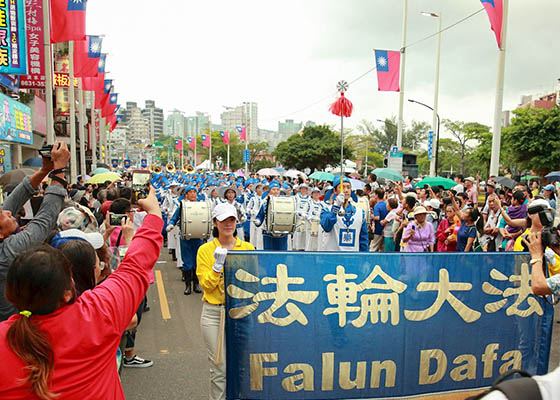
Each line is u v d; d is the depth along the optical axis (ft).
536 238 11.08
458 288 13.00
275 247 33.06
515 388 4.39
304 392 12.00
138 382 15.64
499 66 49.16
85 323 6.41
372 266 12.46
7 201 10.67
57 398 6.01
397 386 12.48
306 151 162.40
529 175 101.35
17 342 5.92
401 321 12.53
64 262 6.53
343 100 29.17
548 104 176.96
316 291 12.14
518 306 13.46
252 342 11.85
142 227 7.92
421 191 39.29
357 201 31.24
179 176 86.94
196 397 14.62
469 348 13.03
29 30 48.70
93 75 63.87
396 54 63.72
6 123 53.93
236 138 283.59
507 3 48.42
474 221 25.61
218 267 11.88
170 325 21.84
